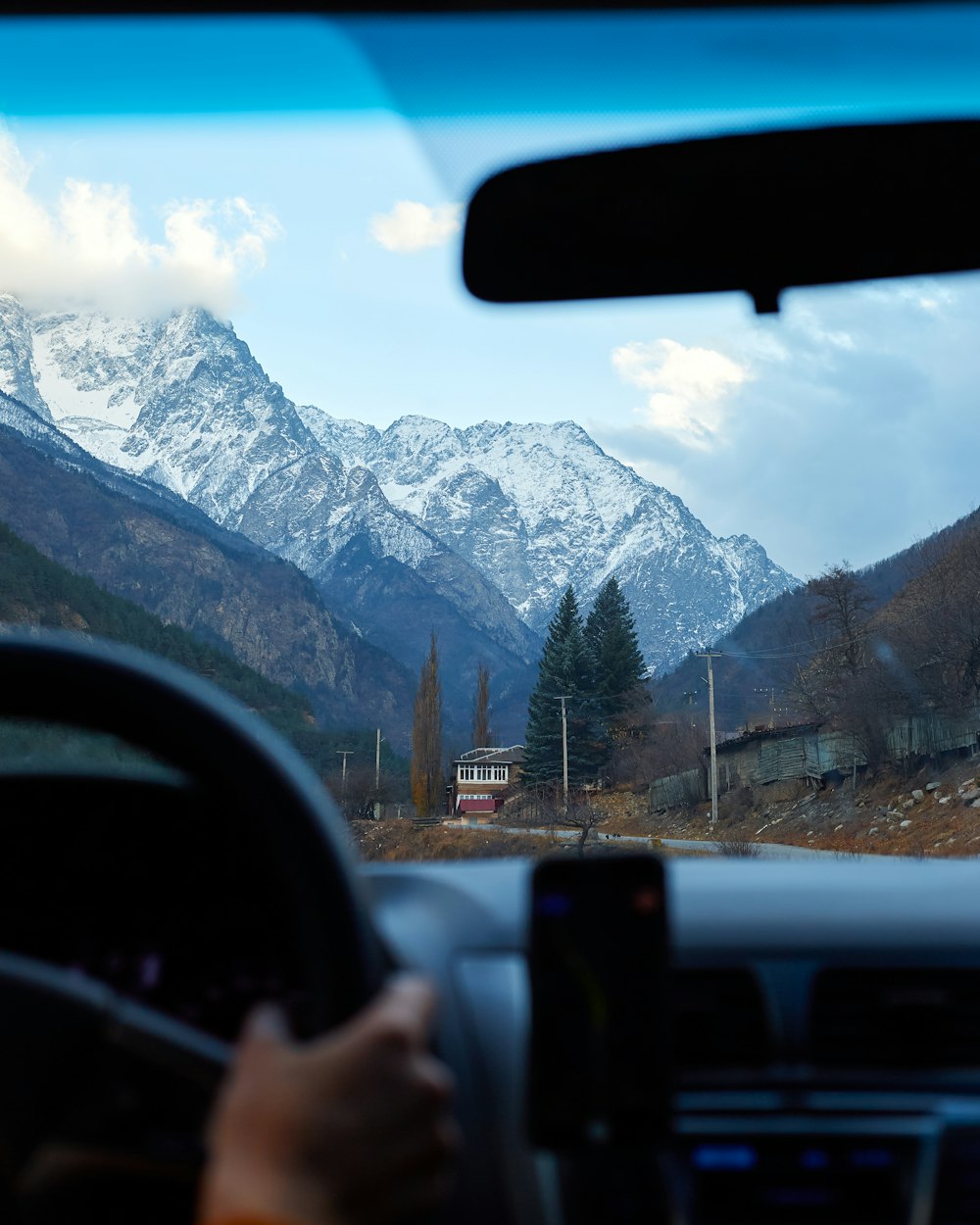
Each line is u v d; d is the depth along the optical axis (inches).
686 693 3659.0
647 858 54.9
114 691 49.9
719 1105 77.9
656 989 54.4
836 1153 76.4
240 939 69.0
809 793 2299.5
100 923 70.4
